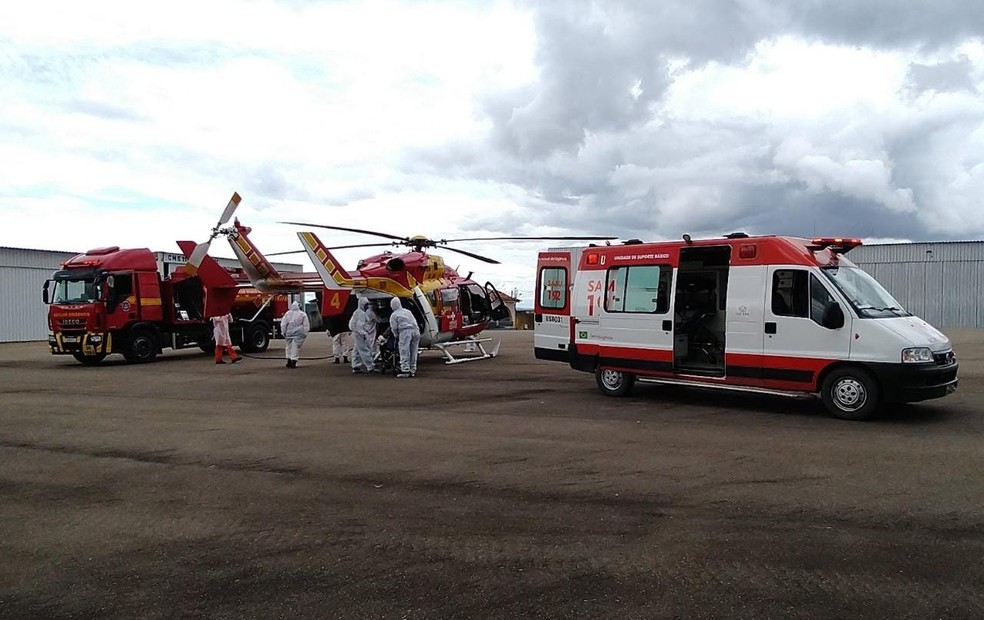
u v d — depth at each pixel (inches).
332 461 293.4
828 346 369.1
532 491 243.0
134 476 275.1
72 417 414.6
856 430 339.0
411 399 473.1
